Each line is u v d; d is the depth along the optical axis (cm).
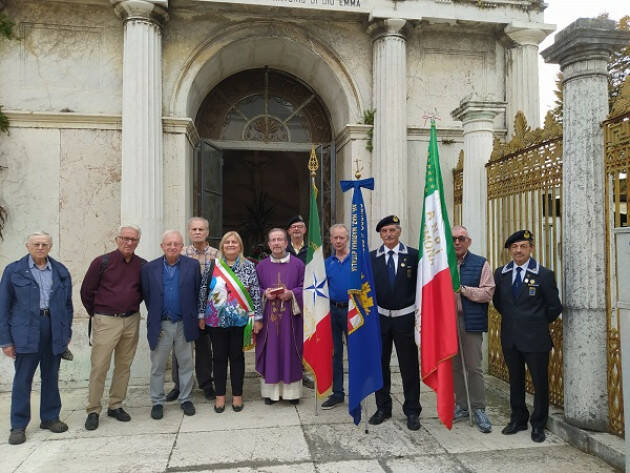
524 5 683
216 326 457
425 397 505
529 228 509
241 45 664
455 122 699
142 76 582
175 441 395
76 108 609
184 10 627
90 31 616
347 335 432
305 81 770
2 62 596
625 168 350
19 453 376
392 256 428
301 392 494
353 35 677
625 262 305
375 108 661
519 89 695
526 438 396
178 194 623
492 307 550
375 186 658
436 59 699
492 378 541
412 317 421
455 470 342
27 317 398
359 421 423
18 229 593
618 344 361
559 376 432
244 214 1378
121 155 608
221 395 464
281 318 479
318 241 466
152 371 451
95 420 426
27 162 596
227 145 756
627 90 347
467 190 564
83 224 607
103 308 437
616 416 362
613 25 368
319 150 781
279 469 346
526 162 476
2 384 561
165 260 459
